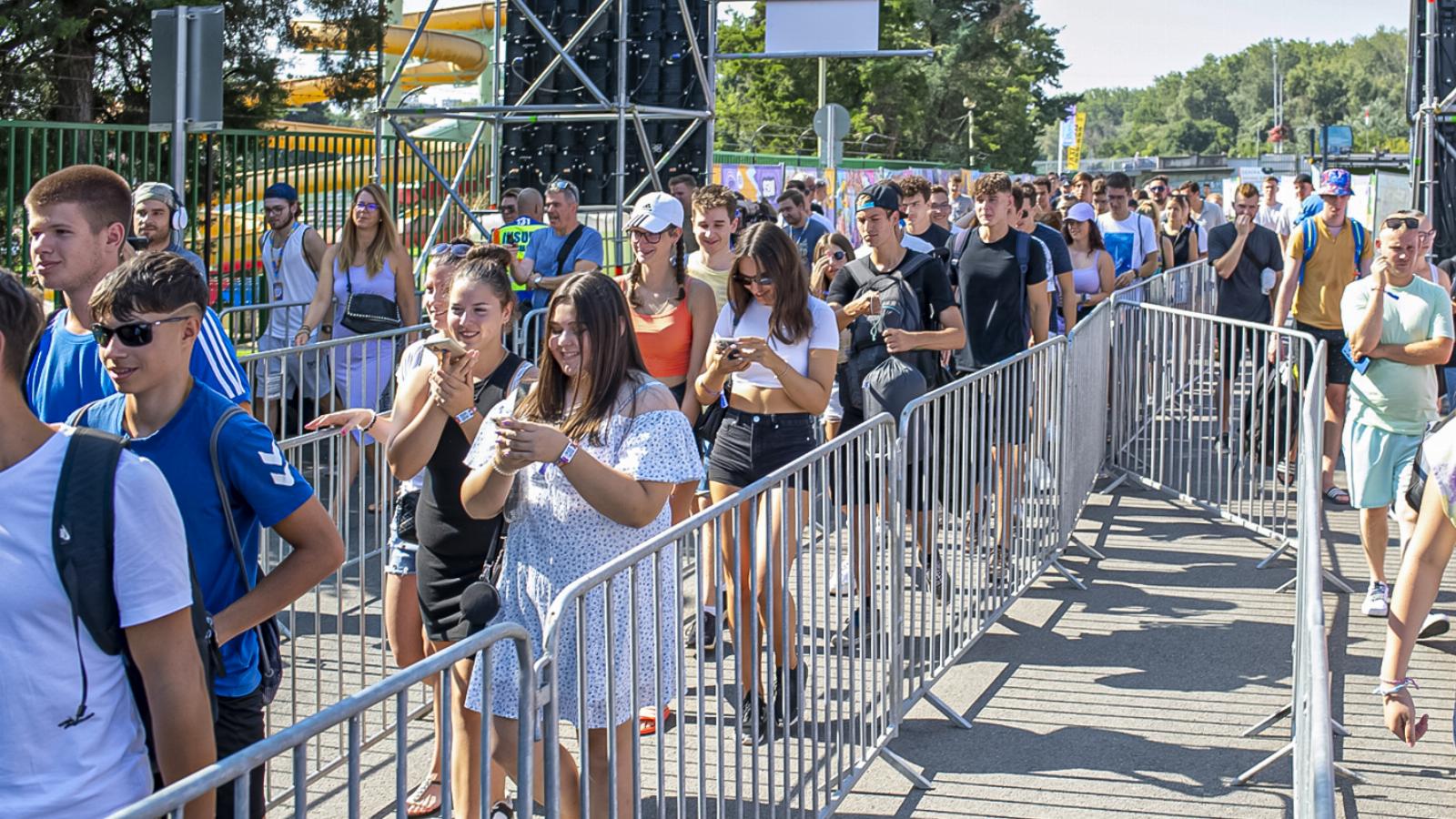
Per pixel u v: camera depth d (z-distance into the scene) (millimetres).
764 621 4176
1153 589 7277
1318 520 4625
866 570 4902
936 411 5523
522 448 3473
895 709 5102
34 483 2355
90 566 2375
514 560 3812
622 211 12070
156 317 2990
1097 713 5543
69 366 3744
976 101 64000
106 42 16484
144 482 2436
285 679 5672
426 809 4664
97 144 11227
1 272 2332
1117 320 9430
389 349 8617
